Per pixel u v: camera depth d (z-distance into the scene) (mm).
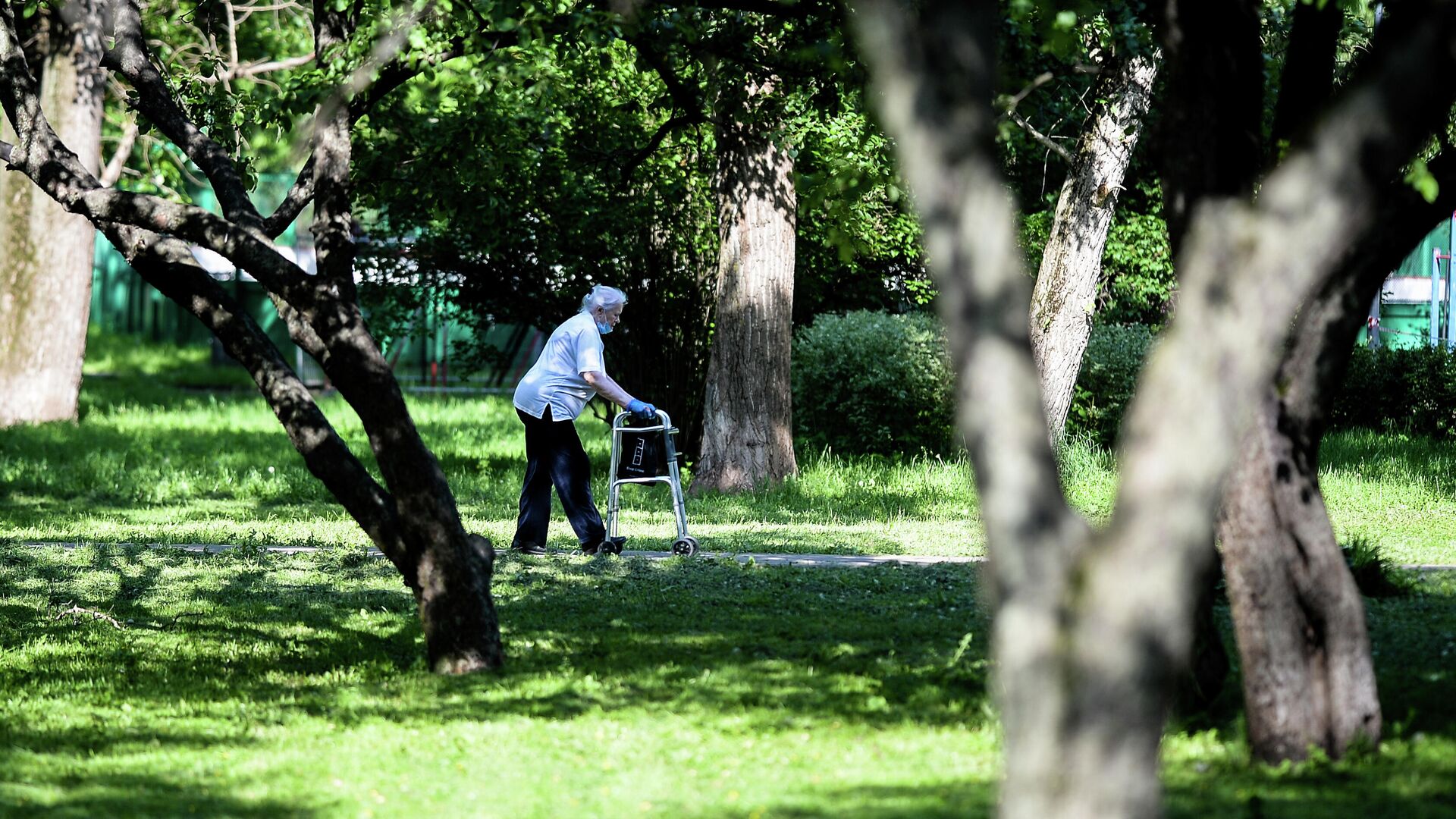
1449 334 45938
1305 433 10828
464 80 18078
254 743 12344
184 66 22203
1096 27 18828
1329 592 10719
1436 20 7188
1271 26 22672
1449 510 28453
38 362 47156
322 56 16234
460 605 14852
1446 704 12328
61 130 44844
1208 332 6969
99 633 17656
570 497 23344
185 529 28047
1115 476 32312
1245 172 10719
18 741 12445
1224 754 11023
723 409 33625
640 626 17281
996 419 6871
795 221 34438
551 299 37781
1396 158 7344
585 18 17562
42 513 30609
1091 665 6652
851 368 38031
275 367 15016
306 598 20031
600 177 35688
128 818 10047
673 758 11398
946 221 7004
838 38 17375
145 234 15289
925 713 12711
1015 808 6801
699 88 23328
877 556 23453
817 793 10305
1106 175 29953
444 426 48688
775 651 15594
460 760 11508
